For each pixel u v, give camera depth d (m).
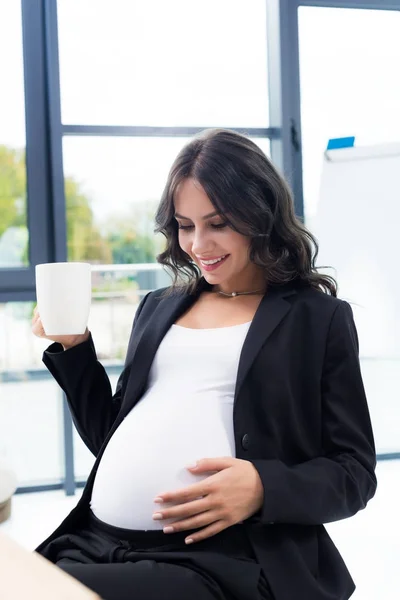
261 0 2.93
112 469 1.03
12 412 2.90
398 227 2.64
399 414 3.23
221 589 0.87
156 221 1.19
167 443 0.99
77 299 1.05
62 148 2.71
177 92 2.86
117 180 2.83
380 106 3.03
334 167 2.67
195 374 1.05
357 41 3.00
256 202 1.04
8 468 2.00
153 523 0.96
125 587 0.81
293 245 1.12
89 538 1.02
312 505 0.90
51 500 2.73
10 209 2.71
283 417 1.00
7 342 2.80
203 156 1.05
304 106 2.95
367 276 2.66
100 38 2.78
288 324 1.04
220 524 0.88
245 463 0.91
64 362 1.13
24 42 2.68
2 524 2.04
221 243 1.06
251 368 1.00
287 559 0.92
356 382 1.02
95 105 2.78
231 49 2.91
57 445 2.95
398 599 1.81
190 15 2.87
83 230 2.81
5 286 2.68
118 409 1.20
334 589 0.96
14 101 2.71
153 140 2.85
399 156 2.59
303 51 2.95
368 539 2.27
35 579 0.46
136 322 1.24
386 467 3.08
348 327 1.04
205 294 1.22
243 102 2.93
